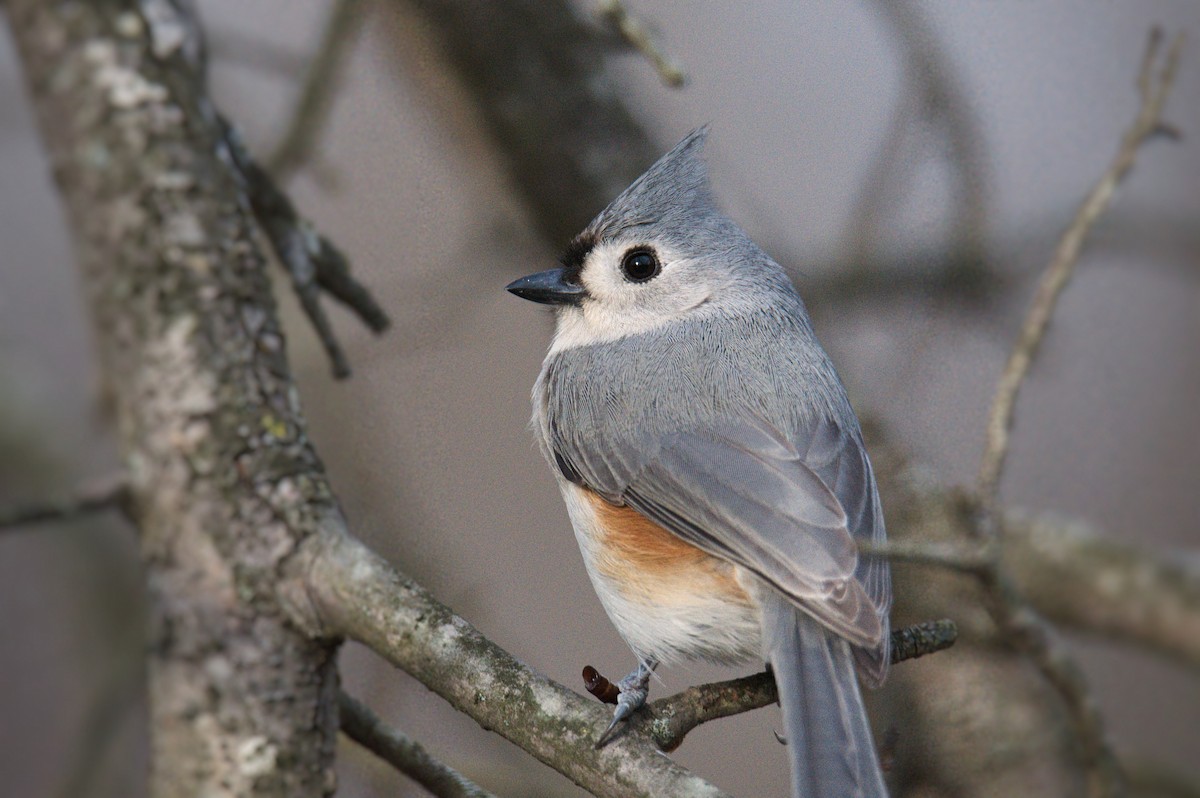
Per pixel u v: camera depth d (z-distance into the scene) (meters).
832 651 5.91
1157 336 10.74
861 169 10.69
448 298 9.23
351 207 9.88
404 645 5.57
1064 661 4.89
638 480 7.05
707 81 10.83
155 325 6.16
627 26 6.26
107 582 8.81
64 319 10.00
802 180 10.72
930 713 7.66
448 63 8.84
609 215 8.12
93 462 9.31
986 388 9.31
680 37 10.88
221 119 6.87
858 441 7.13
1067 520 7.98
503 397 10.30
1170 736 9.34
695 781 5.05
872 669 5.73
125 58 6.45
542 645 9.87
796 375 7.29
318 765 5.86
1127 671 9.54
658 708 5.58
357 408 9.13
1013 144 10.42
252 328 6.30
